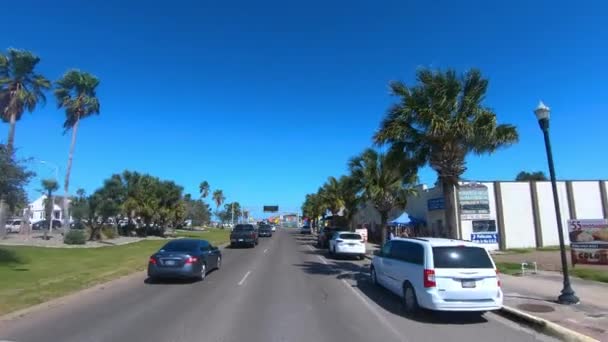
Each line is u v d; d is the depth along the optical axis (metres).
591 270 17.83
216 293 13.32
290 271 19.41
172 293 13.30
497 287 10.20
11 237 41.81
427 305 10.13
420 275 10.45
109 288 14.28
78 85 44.06
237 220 162.62
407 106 17.09
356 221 60.09
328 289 14.31
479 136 16.38
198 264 15.89
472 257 10.37
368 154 31.81
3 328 8.83
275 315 10.23
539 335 8.91
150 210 54.97
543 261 22.53
